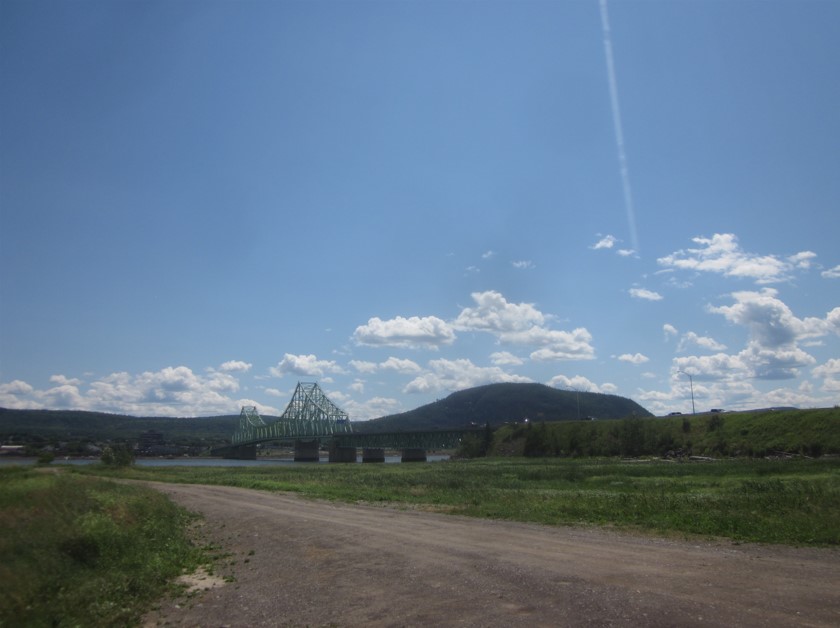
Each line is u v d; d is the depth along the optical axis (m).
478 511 29.80
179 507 39.22
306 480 67.12
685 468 62.47
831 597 11.82
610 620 10.84
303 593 15.16
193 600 15.57
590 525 23.83
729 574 14.05
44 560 17.17
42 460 108.69
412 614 12.30
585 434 134.38
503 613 11.81
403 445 190.25
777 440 96.00
